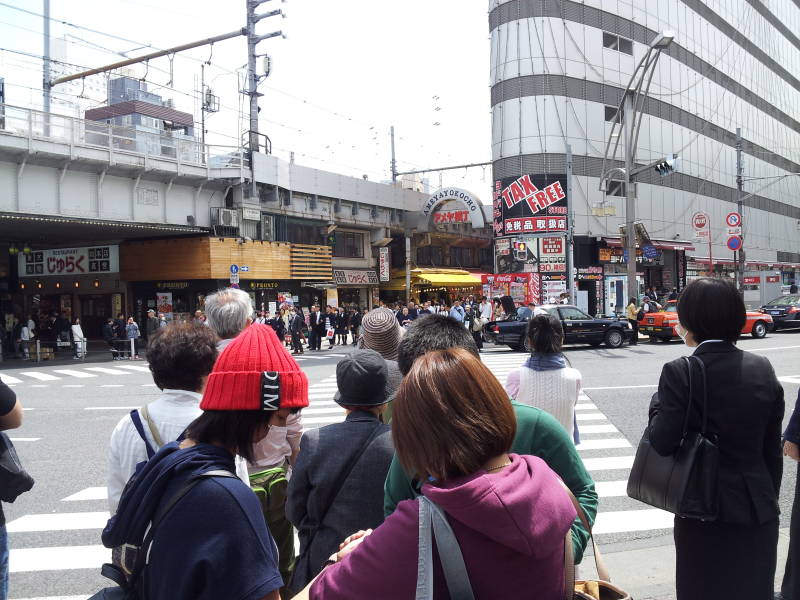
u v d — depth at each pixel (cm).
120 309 2788
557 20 3144
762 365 264
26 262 2712
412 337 240
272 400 177
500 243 3170
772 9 5403
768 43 5278
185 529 151
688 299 275
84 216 2102
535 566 126
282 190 2823
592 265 3225
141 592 157
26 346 2314
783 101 5659
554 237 3073
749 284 3309
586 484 227
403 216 3653
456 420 129
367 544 132
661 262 3672
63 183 2042
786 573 334
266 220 2761
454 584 122
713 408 258
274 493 306
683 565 270
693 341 285
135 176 2255
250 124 2605
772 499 256
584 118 3203
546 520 125
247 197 2628
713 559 259
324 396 1245
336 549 246
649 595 383
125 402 1215
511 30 3162
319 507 253
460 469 130
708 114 4144
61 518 566
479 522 120
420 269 3753
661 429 261
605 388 1209
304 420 1004
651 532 504
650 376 1362
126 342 2316
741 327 271
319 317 2369
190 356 249
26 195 1944
